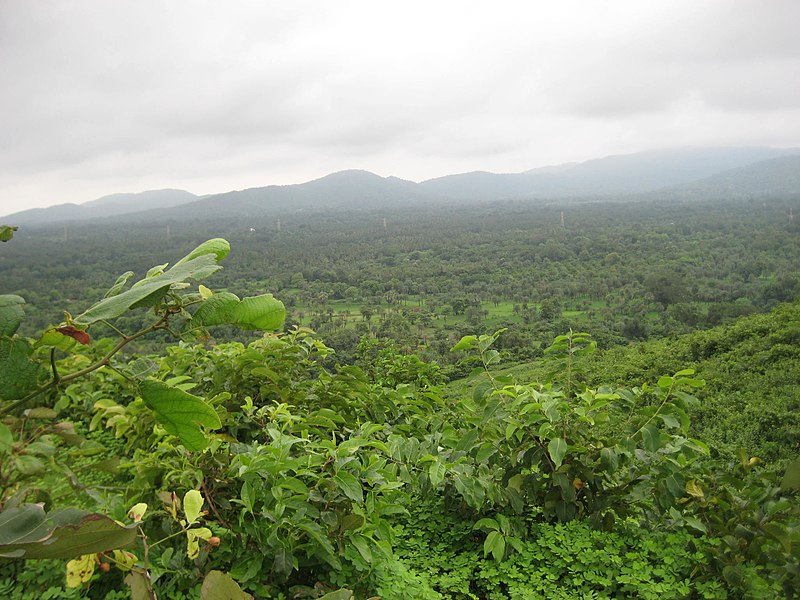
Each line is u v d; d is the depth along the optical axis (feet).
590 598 8.43
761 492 9.13
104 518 2.60
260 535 7.42
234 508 8.12
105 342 15.17
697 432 36.88
